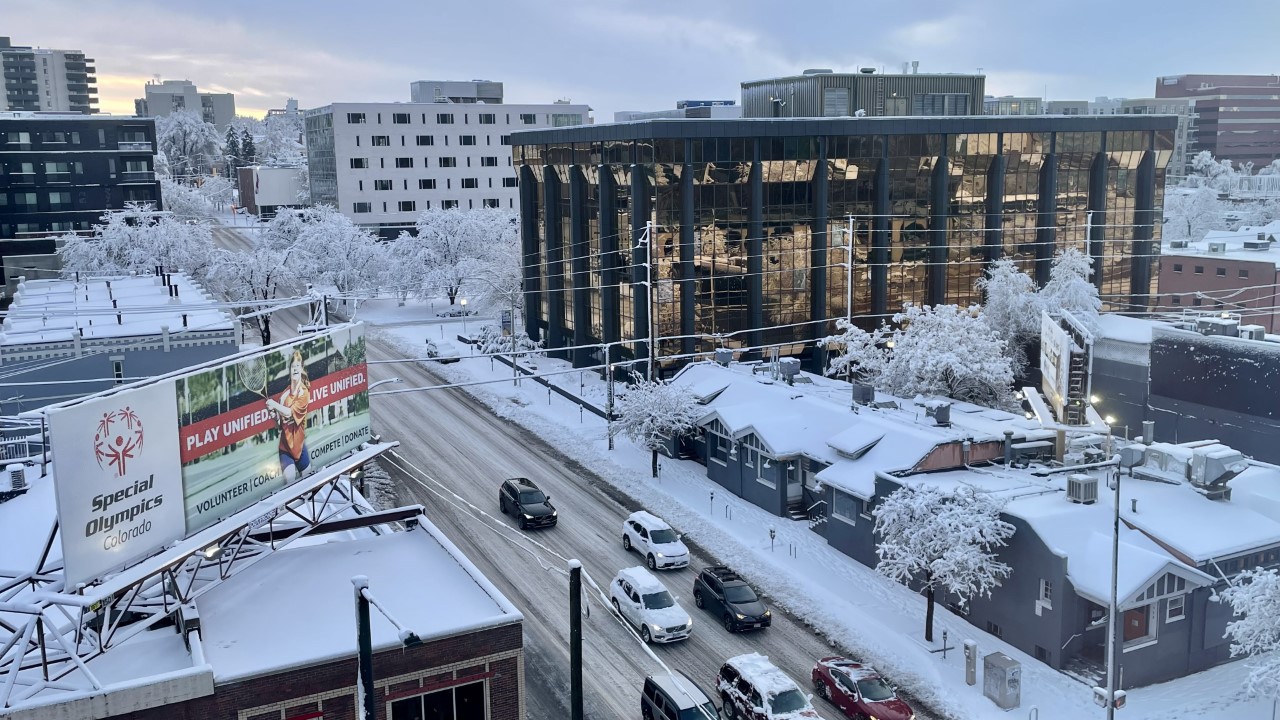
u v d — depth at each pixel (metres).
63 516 18.94
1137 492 36.44
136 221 114.50
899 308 75.69
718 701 30.20
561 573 39.66
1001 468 40.59
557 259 83.81
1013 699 29.64
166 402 21.47
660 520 41.69
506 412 66.75
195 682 19.69
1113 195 80.56
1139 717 29.25
